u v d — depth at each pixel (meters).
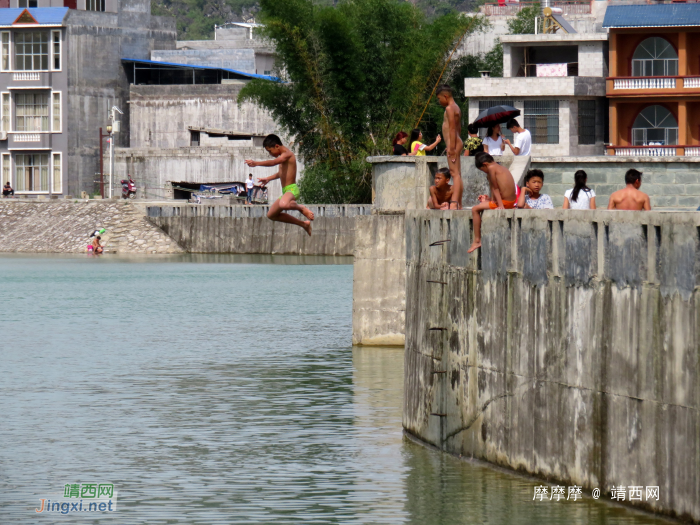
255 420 59.56
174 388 69.81
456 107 54.25
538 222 41.56
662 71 186.75
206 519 42.06
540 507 40.03
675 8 183.88
